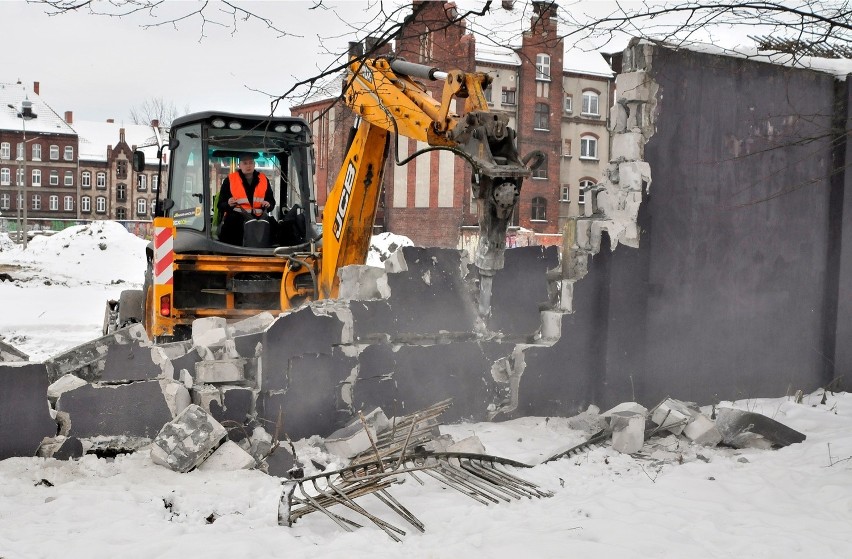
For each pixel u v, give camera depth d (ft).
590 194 28.25
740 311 29.94
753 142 29.71
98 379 21.53
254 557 15.10
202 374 22.79
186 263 32.07
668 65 27.61
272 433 22.89
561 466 21.67
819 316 32.09
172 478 19.48
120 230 97.86
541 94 172.24
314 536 16.31
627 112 27.61
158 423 21.47
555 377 26.66
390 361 24.61
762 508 18.53
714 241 29.14
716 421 24.93
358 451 21.56
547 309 27.50
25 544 15.28
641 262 27.50
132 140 331.57
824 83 31.35
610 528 16.78
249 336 23.27
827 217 32.01
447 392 25.54
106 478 19.29
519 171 21.27
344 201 28.32
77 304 65.10
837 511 18.34
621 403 26.37
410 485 19.52
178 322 31.73
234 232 34.06
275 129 34.14
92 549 15.07
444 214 161.17
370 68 25.82
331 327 23.82
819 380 32.22
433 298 25.62
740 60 29.12
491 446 23.22
